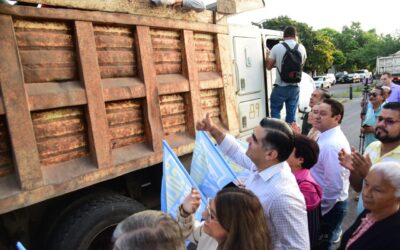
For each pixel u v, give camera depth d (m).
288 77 4.45
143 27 2.53
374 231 1.78
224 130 3.34
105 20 2.28
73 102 2.13
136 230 1.16
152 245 1.13
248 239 1.46
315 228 2.33
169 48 2.80
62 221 2.30
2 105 1.83
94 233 2.30
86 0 2.17
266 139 1.92
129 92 2.43
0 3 1.81
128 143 2.51
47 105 2.01
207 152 2.63
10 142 1.88
